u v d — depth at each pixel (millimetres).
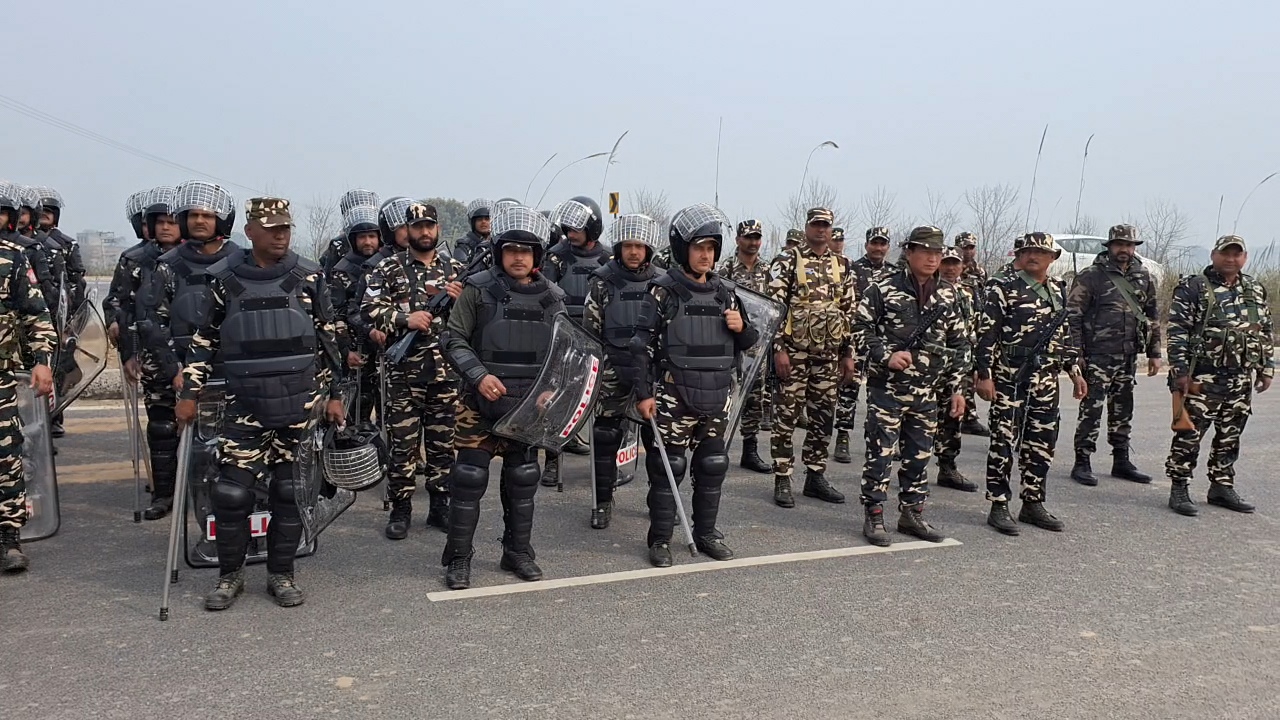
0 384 4750
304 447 4637
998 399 6020
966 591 4844
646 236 5836
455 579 4738
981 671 3859
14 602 4422
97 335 6148
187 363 4301
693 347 5098
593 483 5922
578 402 4875
